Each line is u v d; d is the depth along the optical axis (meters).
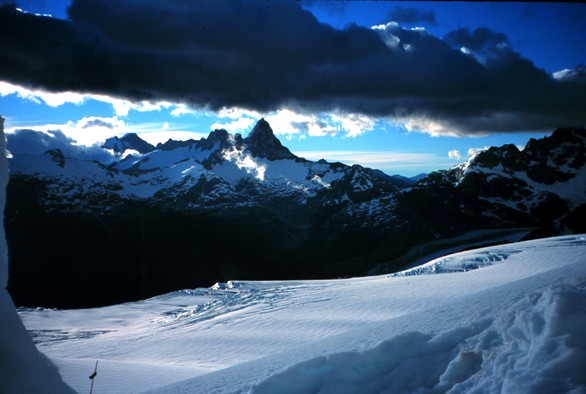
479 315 6.87
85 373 18.14
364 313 34.38
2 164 4.12
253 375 6.96
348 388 5.00
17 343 3.85
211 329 34.59
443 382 4.61
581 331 4.16
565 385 3.68
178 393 6.80
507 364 4.28
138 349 30.20
